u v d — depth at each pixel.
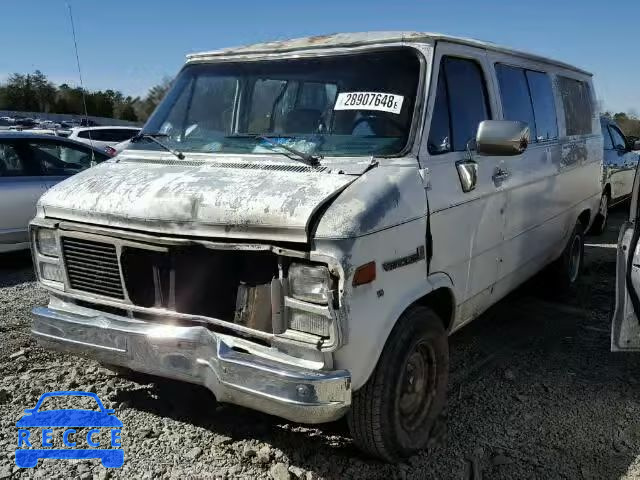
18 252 8.00
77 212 3.34
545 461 3.42
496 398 4.15
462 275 3.78
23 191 7.38
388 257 2.96
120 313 3.37
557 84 5.49
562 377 4.50
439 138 3.56
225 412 3.86
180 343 2.96
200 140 3.86
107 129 16.41
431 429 3.62
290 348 2.83
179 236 3.04
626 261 3.68
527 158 4.63
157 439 3.55
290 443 3.53
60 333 3.39
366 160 3.27
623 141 11.16
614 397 4.18
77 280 3.43
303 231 2.73
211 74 4.21
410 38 3.63
